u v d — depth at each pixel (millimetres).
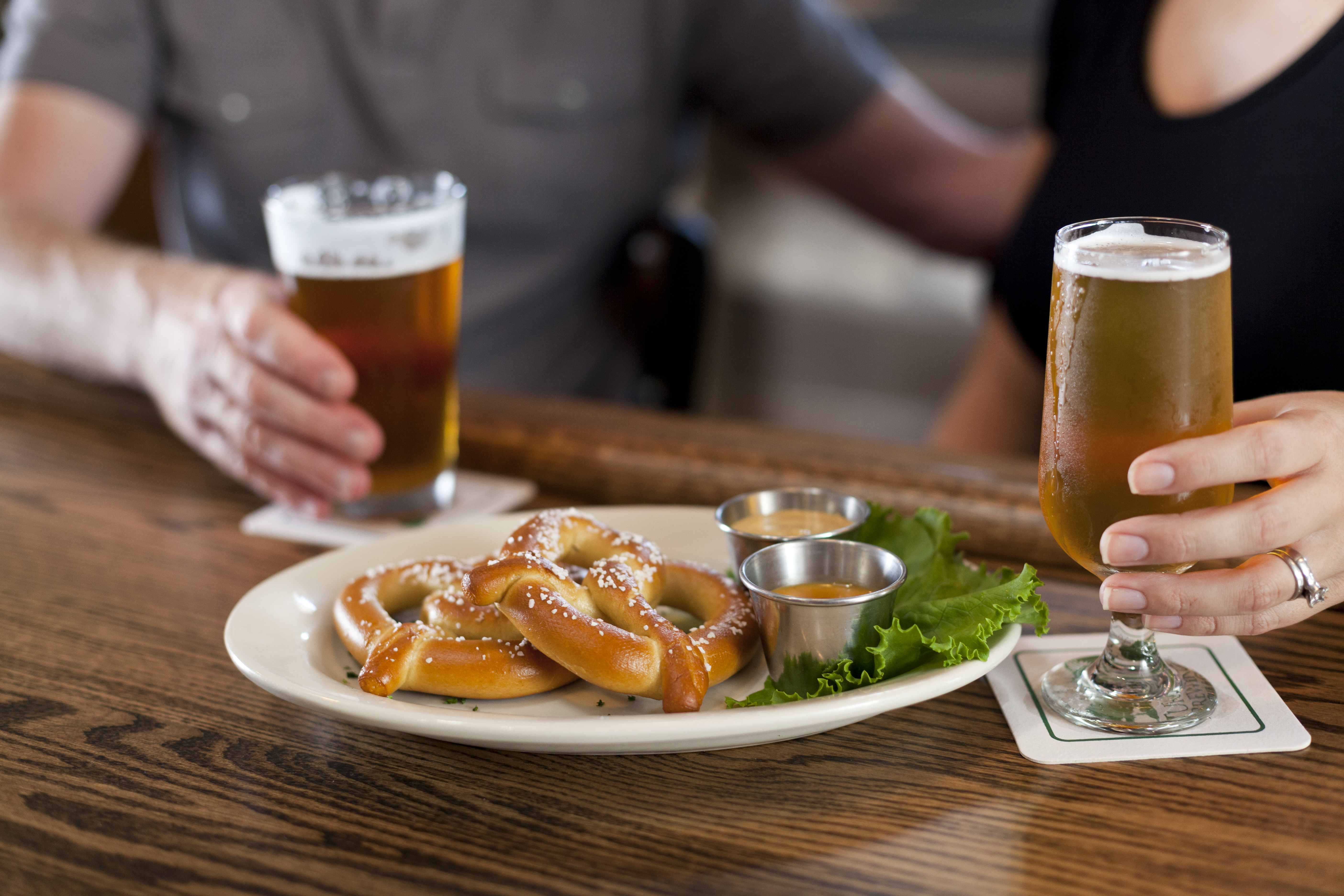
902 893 612
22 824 656
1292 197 1001
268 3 1457
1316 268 993
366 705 660
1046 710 709
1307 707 701
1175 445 651
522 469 980
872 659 694
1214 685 719
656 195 1658
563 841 643
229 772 687
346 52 1477
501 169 1515
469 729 647
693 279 1578
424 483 924
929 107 1797
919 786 667
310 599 782
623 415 1017
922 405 2635
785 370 2768
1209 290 656
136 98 1447
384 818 657
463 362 1549
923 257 2529
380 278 881
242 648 717
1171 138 1069
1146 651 719
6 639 792
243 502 950
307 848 641
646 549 752
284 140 1491
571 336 1640
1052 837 635
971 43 2477
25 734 714
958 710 718
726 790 669
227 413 951
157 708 732
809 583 730
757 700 684
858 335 2656
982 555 857
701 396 2820
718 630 710
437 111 1499
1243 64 1055
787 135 1652
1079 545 695
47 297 1145
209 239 1570
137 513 935
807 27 1578
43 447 1041
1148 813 645
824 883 617
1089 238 692
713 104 1673
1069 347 676
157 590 837
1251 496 846
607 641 677
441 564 772
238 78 1466
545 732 644
